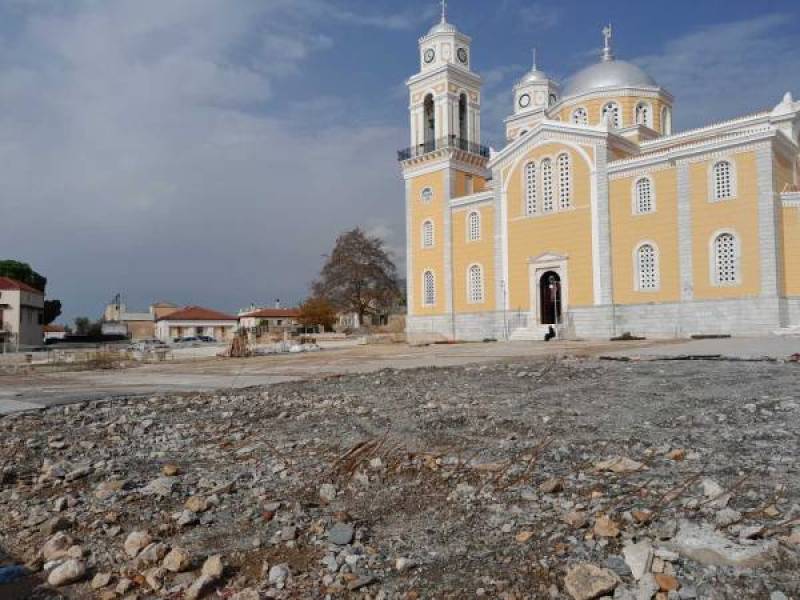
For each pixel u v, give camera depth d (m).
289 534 5.35
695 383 12.33
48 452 9.31
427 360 25.34
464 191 53.06
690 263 37.44
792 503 5.14
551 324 44.19
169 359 38.84
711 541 4.45
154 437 10.14
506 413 10.00
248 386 17.02
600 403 10.52
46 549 5.27
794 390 10.77
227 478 7.31
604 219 41.28
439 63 53.47
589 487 5.99
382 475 7.03
